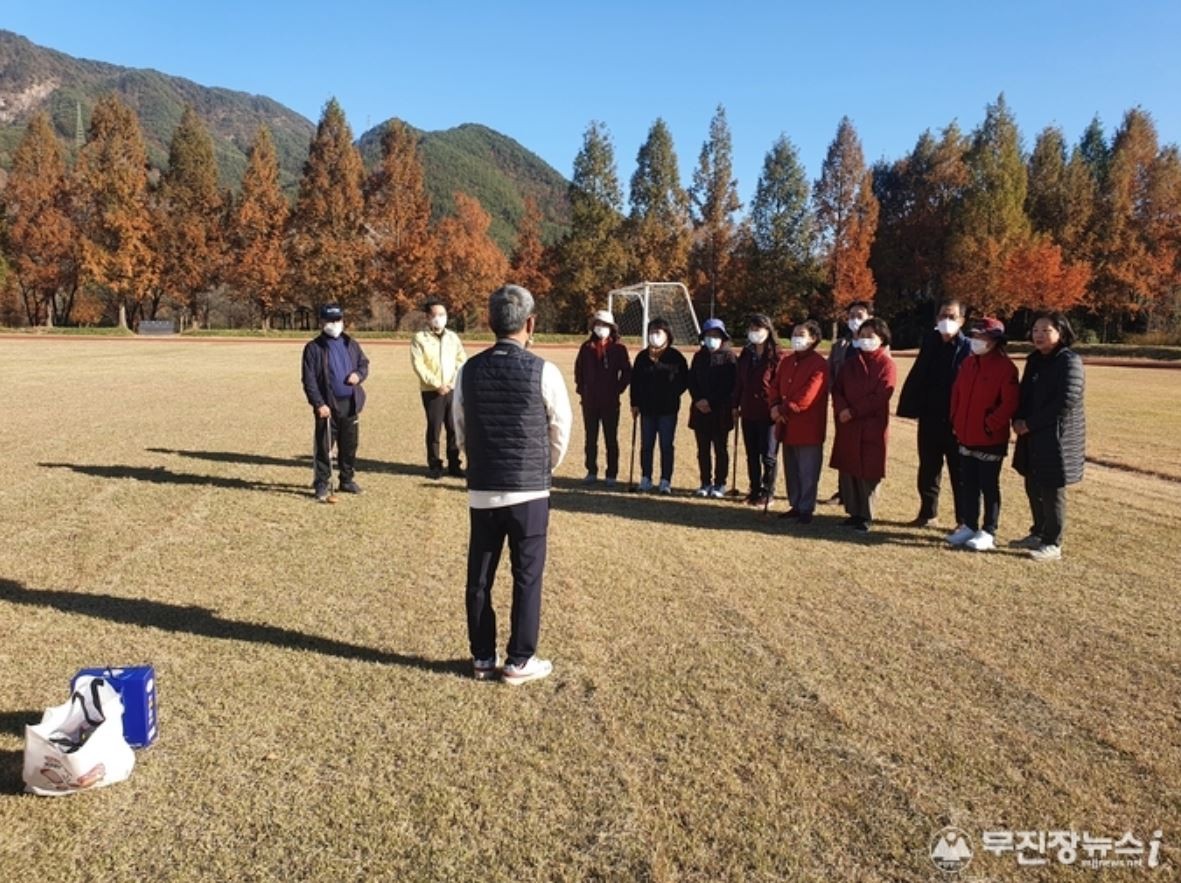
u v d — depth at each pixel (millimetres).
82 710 3254
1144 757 3420
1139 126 52594
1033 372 6305
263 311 54156
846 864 2742
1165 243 48156
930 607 5137
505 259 59312
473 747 3414
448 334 8945
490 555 3984
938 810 3041
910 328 56875
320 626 4648
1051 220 53656
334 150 55188
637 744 3461
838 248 51094
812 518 7504
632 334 47469
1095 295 49531
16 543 6125
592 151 53844
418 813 2971
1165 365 34594
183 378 20250
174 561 5777
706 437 8539
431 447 9031
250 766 3246
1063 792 3168
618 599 5195
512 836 2857
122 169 50656
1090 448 11797
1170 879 2697
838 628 4766
